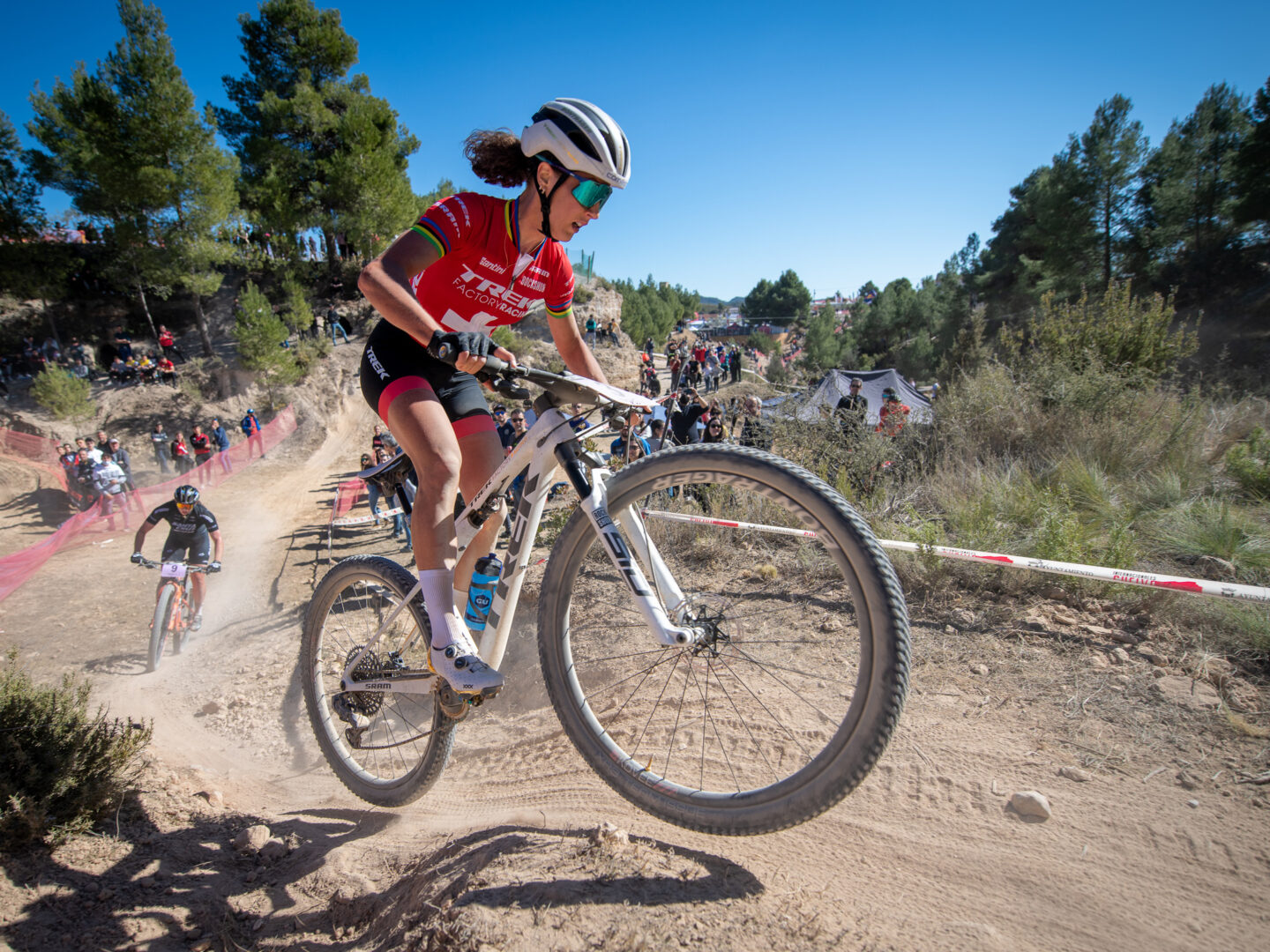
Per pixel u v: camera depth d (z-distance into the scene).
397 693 2.25
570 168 1.74
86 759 2.49
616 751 1.89
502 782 2.72
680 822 1.74
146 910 2.00
